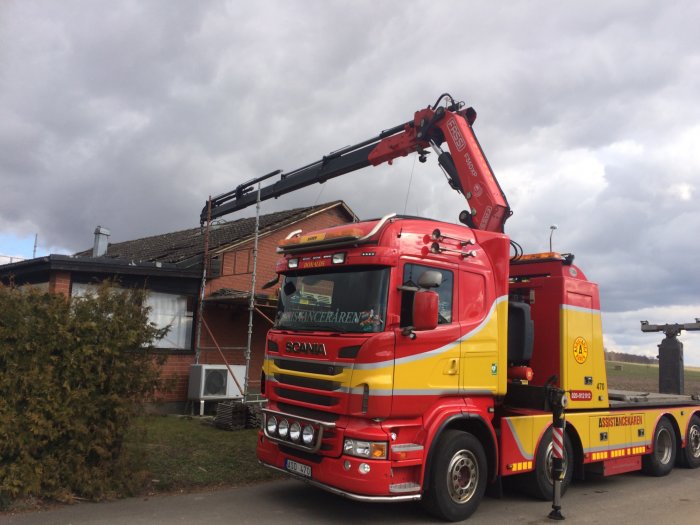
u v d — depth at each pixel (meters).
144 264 12.45
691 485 8.55
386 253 5.75
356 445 5.50
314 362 6.04
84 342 6.22
